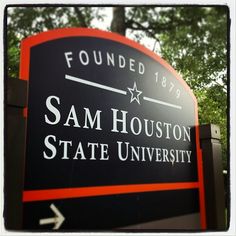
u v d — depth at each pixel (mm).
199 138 1958
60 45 1433
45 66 1364
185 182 1807
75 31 1499
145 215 1562
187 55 3068
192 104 1999
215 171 1877
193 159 1897
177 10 4094
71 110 1413
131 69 1695
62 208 1300
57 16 3955
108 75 1586
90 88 1501
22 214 1191
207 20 3951
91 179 1406
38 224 1232
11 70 2807
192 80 2281
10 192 1178
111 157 1501
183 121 1906
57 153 1335
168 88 1868
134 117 1648
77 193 1350
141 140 1650
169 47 3701
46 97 1345
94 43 1564
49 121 1338
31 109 1297
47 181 1283
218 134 1979
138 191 1563
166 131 1792
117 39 1665
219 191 1865
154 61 1825
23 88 1263
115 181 1485
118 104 1593
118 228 1439
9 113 1219
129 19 4426
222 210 1852
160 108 1794
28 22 3744
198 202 1845
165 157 1744
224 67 2336
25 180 1233
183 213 1743
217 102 2158
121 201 1483
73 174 1358
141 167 1612
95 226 1369
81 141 1415
